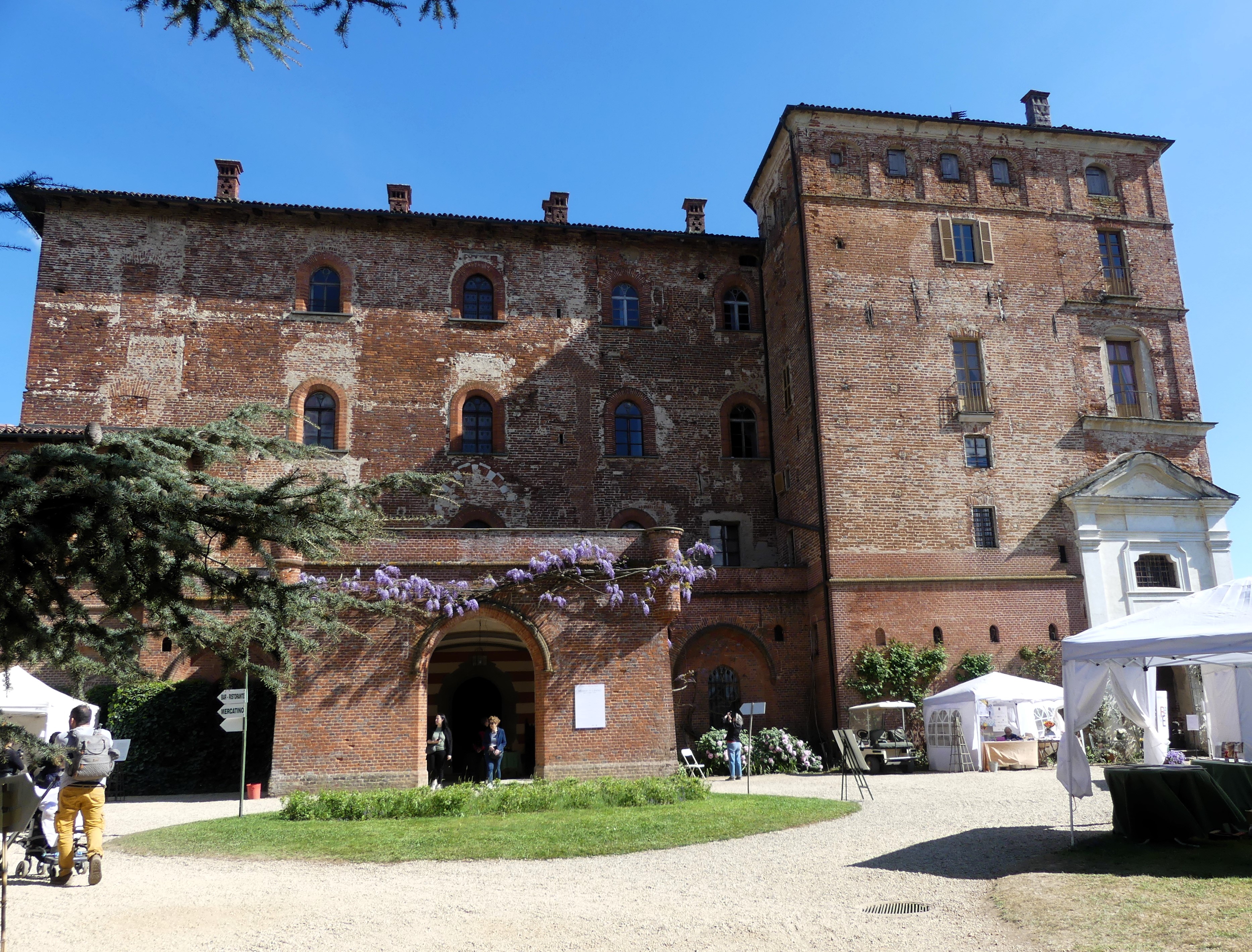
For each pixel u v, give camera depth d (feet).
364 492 30.60
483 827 49.49
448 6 29.40
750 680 98.78
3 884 27.45
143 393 101.91
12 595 24.26
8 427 88.58
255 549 28.96
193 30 28.45
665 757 77.15
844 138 109.50
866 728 93.20
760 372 116.88
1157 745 49.16
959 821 50.65
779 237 114.42
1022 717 90.33
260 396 104.17
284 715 72.28
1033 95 117.39
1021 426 104.47
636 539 81.66
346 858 43.04
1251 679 63.05
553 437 109.70
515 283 113.29
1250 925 26.40
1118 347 110.93
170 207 106.32
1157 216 114.93
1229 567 103.65
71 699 59.93
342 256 109.70
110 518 24.03
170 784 81.30
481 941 27.78
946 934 27.58
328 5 28.91
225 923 30.19
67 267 103.35
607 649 78.54
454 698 97.55
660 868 39.50
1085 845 40.01
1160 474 105.29
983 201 110.63
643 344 114.52
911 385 103.24
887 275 106.01
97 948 26.96
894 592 97.25
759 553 111.04
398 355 108.27
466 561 78.23
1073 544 102.32
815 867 38.65
